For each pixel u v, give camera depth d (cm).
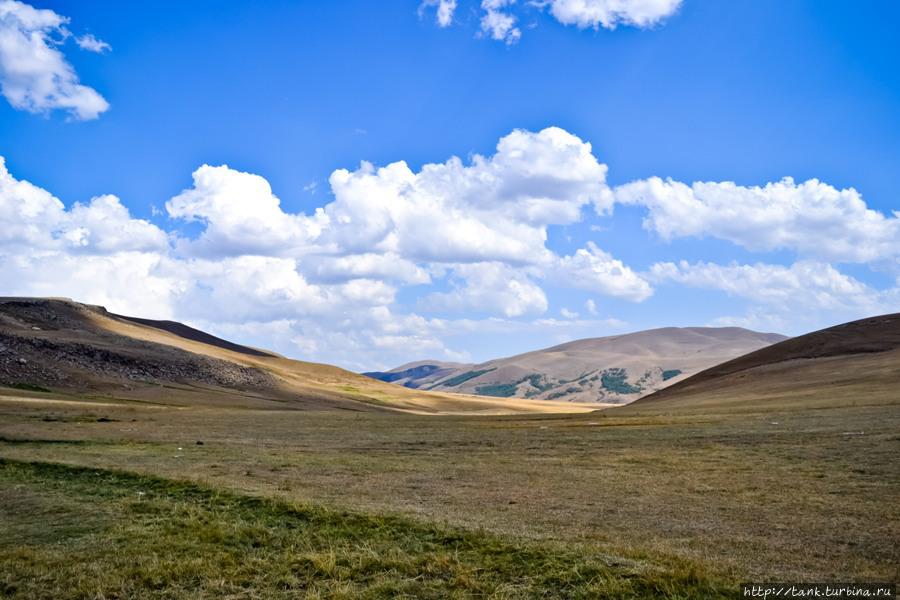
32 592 1284
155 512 1875
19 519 1820
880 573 1245
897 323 10856
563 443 3759
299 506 1817
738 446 3247
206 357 13588
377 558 1396
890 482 2131
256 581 1329
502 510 1881
